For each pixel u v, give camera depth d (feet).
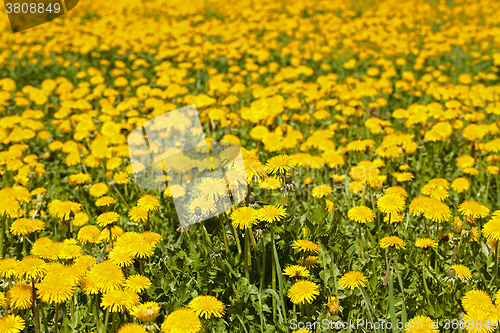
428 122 20.75
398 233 11.94
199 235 12.32
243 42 34.35
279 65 32.94
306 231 10.79
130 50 36.63
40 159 19.33
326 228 11.03
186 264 10.44
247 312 9.27
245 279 9.48
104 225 10.53
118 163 15.39
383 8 46.47
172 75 27.84
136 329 7.73
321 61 33.71
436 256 10.70
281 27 40.27
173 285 10.00
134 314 8.14
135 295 8.57
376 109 22.86
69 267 8.66
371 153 17.94
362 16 44.75
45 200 15.71
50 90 25.25
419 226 12.61
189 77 30.73
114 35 37.52
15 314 9.20
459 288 9.62
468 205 10.64
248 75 29.53
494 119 21.89
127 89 26.84
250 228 9.46
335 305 8.57
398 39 36.83
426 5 47.60
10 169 16.03
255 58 34.45
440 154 18.76
